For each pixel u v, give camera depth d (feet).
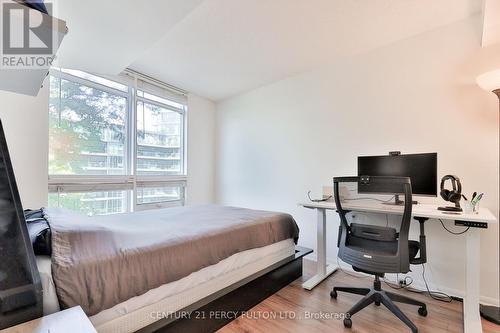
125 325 3.81
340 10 6.73
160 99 11.59
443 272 7.32
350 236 6.32
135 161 10.53
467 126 7.02
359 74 8.98
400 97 8.11
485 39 6.54
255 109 12.18
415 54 7.85
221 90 12.41
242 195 12.58
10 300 2.31
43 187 7.36
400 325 5.72
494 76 5.84
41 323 2.35
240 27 7.49
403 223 5.44
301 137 10.52
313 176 10.13
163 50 8.84
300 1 6.40
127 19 5.91
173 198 12.20
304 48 8.63
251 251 6.31
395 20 7.13
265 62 9.64
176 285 4.50
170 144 12.12
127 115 10.46
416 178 7.06
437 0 6.34
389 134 8.30
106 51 7.34
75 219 4.44
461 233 7.11
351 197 6.75
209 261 5.01
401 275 7.91
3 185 2.48
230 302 5.72
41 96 7.31
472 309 5.62
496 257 6.62
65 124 8.57
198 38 8.09
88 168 9.20
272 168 11.46
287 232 7.54
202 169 13.29
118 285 3.64
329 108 9.73
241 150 12.69
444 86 7.36
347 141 9.23
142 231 5.13
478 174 6.86
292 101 10.83
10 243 2.40
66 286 3.20
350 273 8.73
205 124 13.44
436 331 5.49
